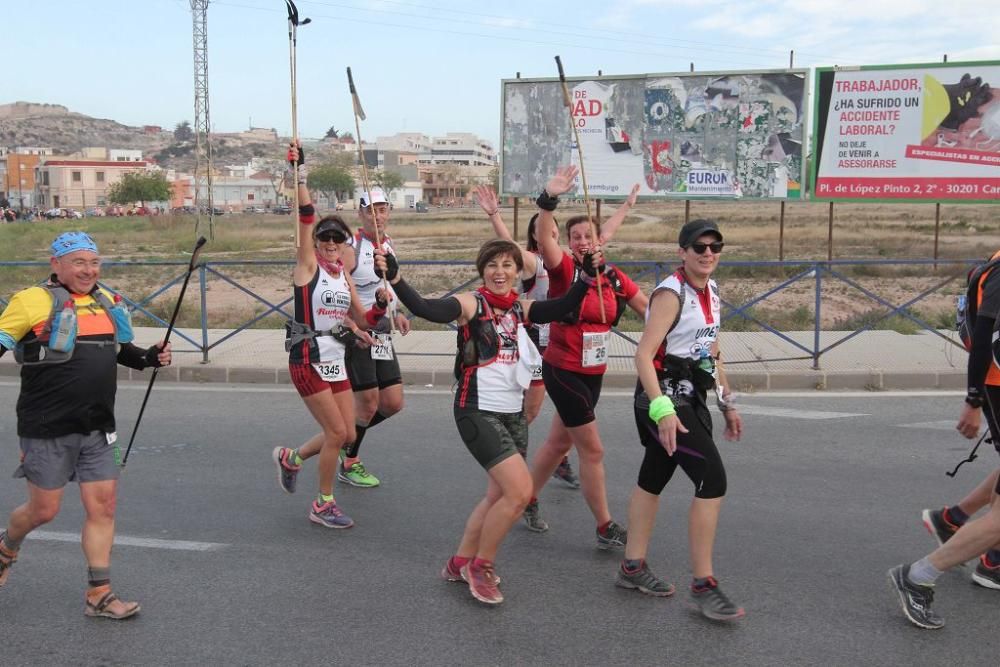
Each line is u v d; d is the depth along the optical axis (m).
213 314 17.06
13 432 8.24
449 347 12.02
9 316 4.15
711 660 4.00
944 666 3.94
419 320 14.65
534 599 4.68
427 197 156.25
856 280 21.17
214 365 10.82
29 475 4.31
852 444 7.69
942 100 17.50
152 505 6.21
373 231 6.41
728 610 4.36
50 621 4.43
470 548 4.82
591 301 5.14
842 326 13.63
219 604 4.62
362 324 6.03
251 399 9.70
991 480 4.84
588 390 5.25
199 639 4.23
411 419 8.71
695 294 4.34
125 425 8.51
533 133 19.69
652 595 4.70
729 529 5.68
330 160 122.25
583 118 19.41
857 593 4.73
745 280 21.39
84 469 4.40
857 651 4.08
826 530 5.66
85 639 4.23
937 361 10.73
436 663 3.99
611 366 10.56
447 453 7.54
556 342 5.23
